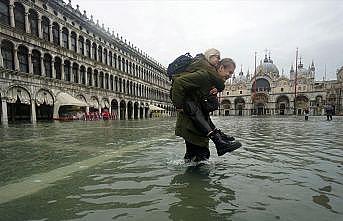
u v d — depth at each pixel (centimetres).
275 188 279
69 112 3138
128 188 284
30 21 2634
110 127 1569
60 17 3062
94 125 1867
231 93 10569
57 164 417
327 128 1343
